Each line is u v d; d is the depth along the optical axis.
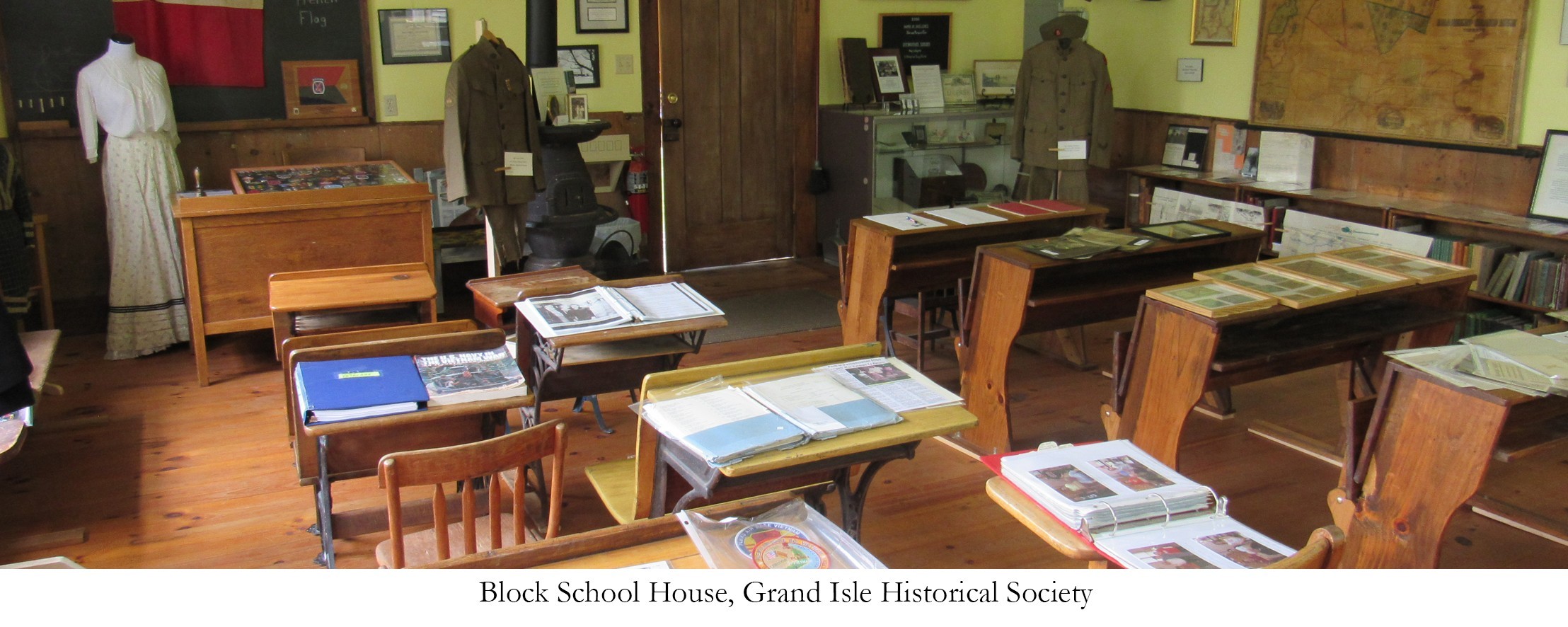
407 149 6.07
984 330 4.06
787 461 2.18
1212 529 2.04
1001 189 7.59
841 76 7.44
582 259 5.98
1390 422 2.81
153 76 5.10
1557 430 3.03
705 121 7.00
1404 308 4.00
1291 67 6.30
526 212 5.69
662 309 3.34
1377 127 5.89
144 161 5.07
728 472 2.13
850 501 2.61
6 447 3.22
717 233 7.25
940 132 7.17
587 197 5.88
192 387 4.81
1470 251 5.21
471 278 6.45
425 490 3.72
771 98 7.21
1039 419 4.47
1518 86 5.20
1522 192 5.26
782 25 7.12
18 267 4.71
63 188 5.40
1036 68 6.66
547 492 3.38
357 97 5.89
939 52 7.66
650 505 2.69
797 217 7.53
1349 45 5.97
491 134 5.29
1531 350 2.84
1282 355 3.45
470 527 2.35
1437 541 2.71
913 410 2.46
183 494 3.71
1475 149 5.44
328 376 2.81
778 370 2.70
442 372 2.96
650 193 6.94
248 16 5.58
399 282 4.19
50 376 4.93
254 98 5.68
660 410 2.36
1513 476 3.85
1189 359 3.36
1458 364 2.75
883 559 3.29
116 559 3.25
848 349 2.80
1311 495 3.75
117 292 5.12
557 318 3.22
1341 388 4.03
